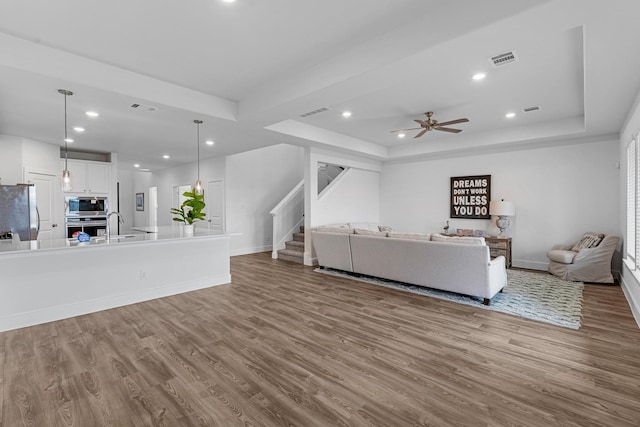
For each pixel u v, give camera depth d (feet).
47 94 10.72
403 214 25.67
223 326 10.48
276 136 17.35
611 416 5.99
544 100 13.56
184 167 29.53
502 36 7.12
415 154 22.82
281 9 7.41
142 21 7.82
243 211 25.66
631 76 9.13
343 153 22.53
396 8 7.45
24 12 7.38
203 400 6.53
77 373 7.54
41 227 18.83
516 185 20.01
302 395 6.72
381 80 9.60
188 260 14.84
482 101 13.76
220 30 8.29
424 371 7.67
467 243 12.80
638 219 11.47
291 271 18.93
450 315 11.48
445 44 7.48
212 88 12.41
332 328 10.30
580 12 6.14
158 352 8.62
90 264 11.95
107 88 10.20
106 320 11.04
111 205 23.04
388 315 11.49
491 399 6.56
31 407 6.28
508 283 15.88
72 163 21.38
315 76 10.41
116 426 5.77
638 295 10.78
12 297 10.31
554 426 5.74
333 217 22.67
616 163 16.66
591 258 15.79
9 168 17.20
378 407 6.32
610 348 8.80
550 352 8.60
